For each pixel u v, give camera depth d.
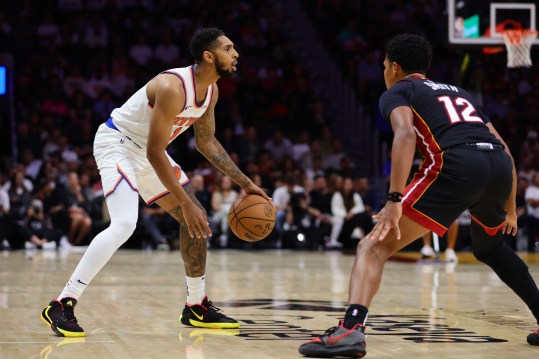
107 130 4.84
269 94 19.30
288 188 15.57
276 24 22.02
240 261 11.64
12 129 17.33
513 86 19.30
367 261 3.88
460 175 3.95
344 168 16.73
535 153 17.27
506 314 5.48
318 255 13.47
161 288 7.28
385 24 20.89
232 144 17.12
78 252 13.47
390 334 4.55
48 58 18.98
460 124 4.05
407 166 3.77
